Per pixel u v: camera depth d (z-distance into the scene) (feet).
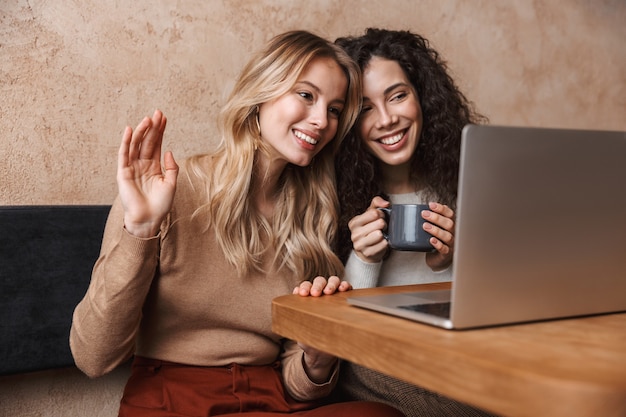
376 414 3.67
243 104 4.45
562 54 8.38
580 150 2.56
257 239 4.54
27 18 4.78
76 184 5.04
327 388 4.49
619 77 9.02
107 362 3.97
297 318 2.96
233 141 4.53
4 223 4.36
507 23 7.82
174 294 4.30
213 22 5.64
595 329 2.51
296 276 4.74
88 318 3.88
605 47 8.85
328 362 4.37
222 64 5.71
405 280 5.43
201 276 4.35
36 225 4.49
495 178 2.39
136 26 5.24
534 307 2.60
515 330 2.46
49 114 4.90
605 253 2.74
